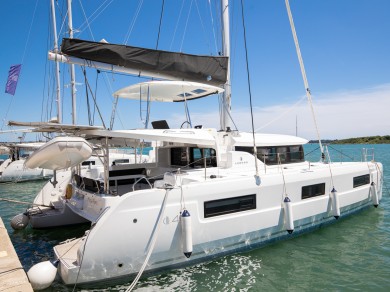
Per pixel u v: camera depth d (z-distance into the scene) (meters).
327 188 7.55
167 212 5.06
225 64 7.74
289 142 8.35
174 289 4.84
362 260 5.93
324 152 9.48
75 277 4.56
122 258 4.76
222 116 8.25
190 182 5.68
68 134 5.96
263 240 6.29
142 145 8.16
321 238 7.02
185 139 6.42
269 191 6.31
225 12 8.10
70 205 7.21
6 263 4.77
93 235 4.59
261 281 5.11
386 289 4.86
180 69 7.13
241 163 7.06
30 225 8.32
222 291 4.81
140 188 7.50
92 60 6.33
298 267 5.61
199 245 5.40
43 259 6.22
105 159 5.77
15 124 4.79
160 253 5.04
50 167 5.34
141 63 6.70
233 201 5.82
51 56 5.98
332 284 5.04
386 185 15.01
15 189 18.34
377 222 8.26
